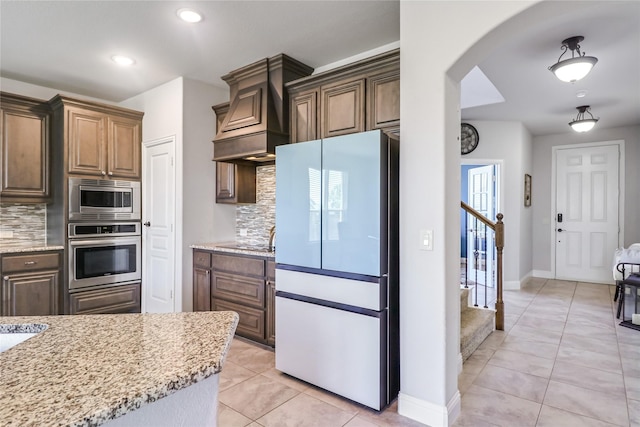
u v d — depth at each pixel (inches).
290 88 129.8
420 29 83.1
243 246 149.7
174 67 140.6
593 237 243.6
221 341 39.7
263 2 96.9
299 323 101.9
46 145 150.8
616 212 236.4
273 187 154.9
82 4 98.0
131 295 165.0
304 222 100.7
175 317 48.8
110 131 159.0
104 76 149.5
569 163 251.1
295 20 106.3
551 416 86.2
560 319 160.7
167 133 156.6
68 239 146.3
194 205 154.3
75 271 147.9
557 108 195.3
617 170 236.1
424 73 82.7
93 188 153.2
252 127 130.6
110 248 158.4
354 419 85.2
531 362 115.9
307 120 125.0
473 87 170.6
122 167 162.6
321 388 99.0
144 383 29.7
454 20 77.9
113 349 37.0
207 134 159.6
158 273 160.4
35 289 139.9
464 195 282.8
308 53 128.3
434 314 81.9
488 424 83.1
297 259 102.3
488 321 139.5
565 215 252.7
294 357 103.3
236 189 154.1
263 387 100.3
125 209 163.2
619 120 218.7
